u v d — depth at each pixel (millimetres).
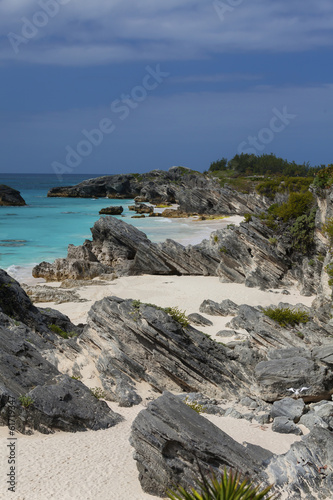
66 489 14367
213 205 133125
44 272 55406
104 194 192875
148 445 14602
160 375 25141
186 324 25812
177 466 14266
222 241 55188
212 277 57125
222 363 25531
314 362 23922
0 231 90750
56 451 16984
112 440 18422
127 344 25609
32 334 29422
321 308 34188
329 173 45469
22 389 19719
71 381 21031
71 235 87188
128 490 14633
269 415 21000
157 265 58656
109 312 26297
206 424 15289
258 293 49062
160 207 152125
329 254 41562
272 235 56188
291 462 15156
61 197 191000
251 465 14703
